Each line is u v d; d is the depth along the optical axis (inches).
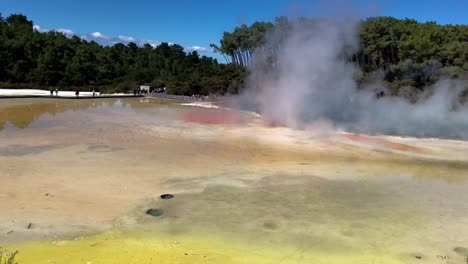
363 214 484.7
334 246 393.7
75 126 1108.5
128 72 3887.8
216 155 792.9
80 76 3533.5
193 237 402.9
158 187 565.3
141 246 375.6
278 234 418.0
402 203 530.6
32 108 1590.8
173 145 880.9
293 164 739.4
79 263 334.3
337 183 618.5
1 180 555.2
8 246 362.9
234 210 484.1
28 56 3590.1
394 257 373.4
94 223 426.6
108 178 594.9
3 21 4409.5
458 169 745.6
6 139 861.8
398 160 812.6
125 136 970.1
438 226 451.8
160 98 2564.0
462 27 2036.2
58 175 596.4
